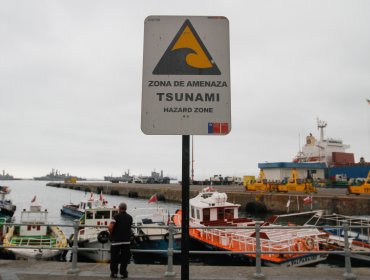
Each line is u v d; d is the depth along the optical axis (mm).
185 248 3217
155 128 3336
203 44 3434
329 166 66250
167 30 3445
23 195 103938
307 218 33969
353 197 32188
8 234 17984
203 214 18594
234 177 91750
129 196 78438
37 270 7008
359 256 15062
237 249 15336
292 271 6988
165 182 131250
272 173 58188
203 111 3361
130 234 6855
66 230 30578
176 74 3395
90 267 7363
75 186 134000
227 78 3408
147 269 7262
